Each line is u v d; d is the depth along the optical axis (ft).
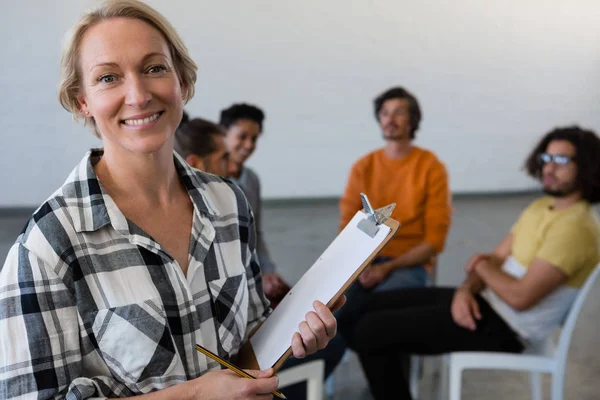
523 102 18.75
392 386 6.41
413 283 8.07
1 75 14.66
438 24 17.48
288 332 2.92
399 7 17.07
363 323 6.48
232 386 2.56
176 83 2.67
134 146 2.60
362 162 8.82
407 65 17.57
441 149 18.53
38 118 15.11
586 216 5.98
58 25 14.67
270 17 16.22
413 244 8.52
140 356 2.60
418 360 7.70
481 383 8.39
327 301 2.84
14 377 2.40
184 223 2.92
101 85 2.55
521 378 8.55
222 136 6.68
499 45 18.04
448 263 13.60
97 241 2.62
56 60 14.84
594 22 18.38
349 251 2.96
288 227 15.87
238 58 16.28
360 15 16.84
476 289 6.45
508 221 16.83
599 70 18.92
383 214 2.88
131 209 2.76
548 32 18.29
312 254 13.85
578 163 5.99
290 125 17.16
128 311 2.58
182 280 2.74
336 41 16.88
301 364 5.39
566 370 8.81
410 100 8.38
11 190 15.31
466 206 18.28
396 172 8.58
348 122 17.51
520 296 5.93
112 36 2.53
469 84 18.19
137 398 2.55
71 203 2.61
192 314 2.76
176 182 2.99
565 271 5.80
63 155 15.46
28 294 2.43
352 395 8.13
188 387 2.58
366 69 17.29
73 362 2.52
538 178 6.49
